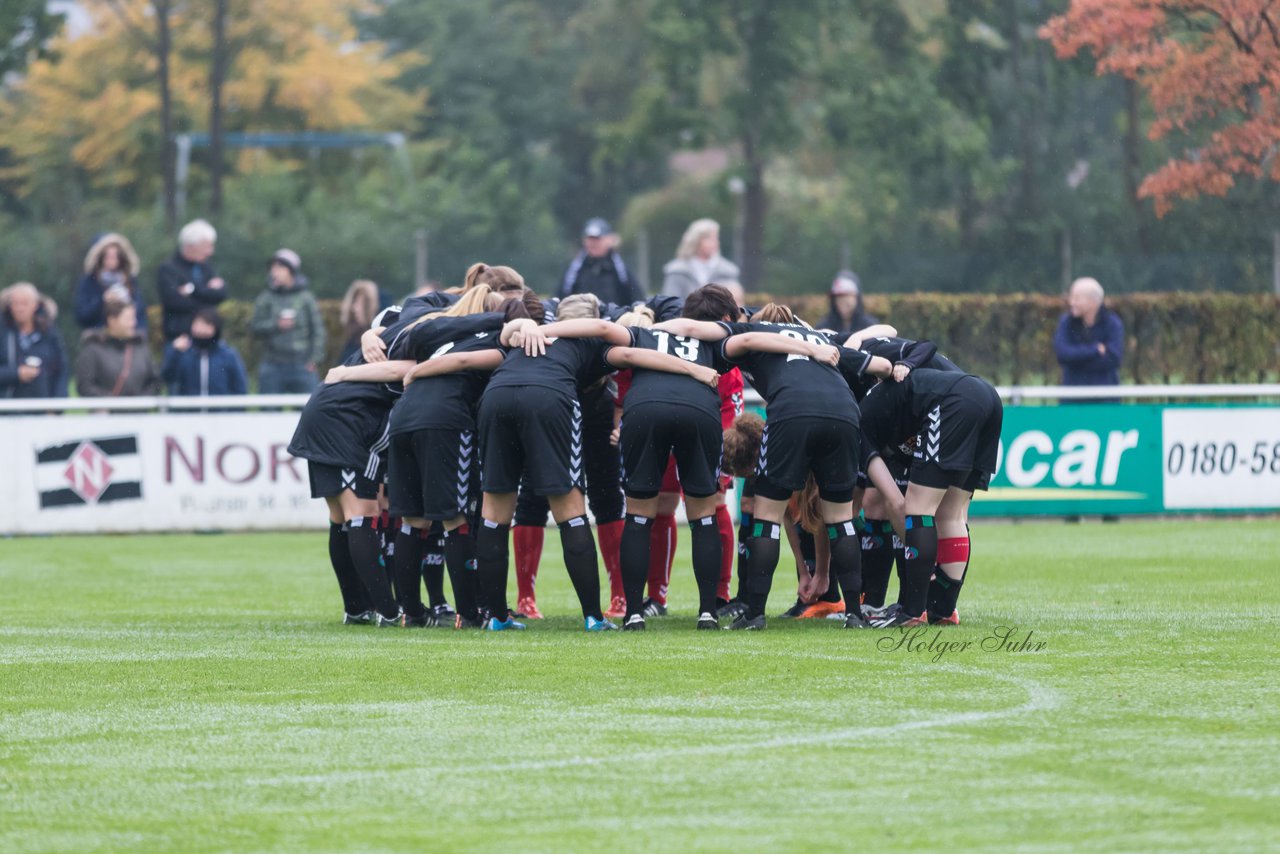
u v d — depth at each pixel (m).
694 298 29.11
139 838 15.30
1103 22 67.06
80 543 48.72
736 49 129.38
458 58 177.38
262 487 51.59
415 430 28.44
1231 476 52.25
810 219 135.75
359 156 165.00
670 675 23.17
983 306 62.16
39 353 52.75
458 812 16.00
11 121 163.25
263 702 21.48
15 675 23.77
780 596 35.19
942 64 113.62
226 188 144.75
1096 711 20.31
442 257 118.56
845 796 16.41
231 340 68.38
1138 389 51.72
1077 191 99.81
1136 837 14.92
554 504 28.66
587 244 53.22
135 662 24.92
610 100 178.75
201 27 161.25
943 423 27.80
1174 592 34.12
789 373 27.92
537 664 24.25
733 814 15.81
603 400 31.81
